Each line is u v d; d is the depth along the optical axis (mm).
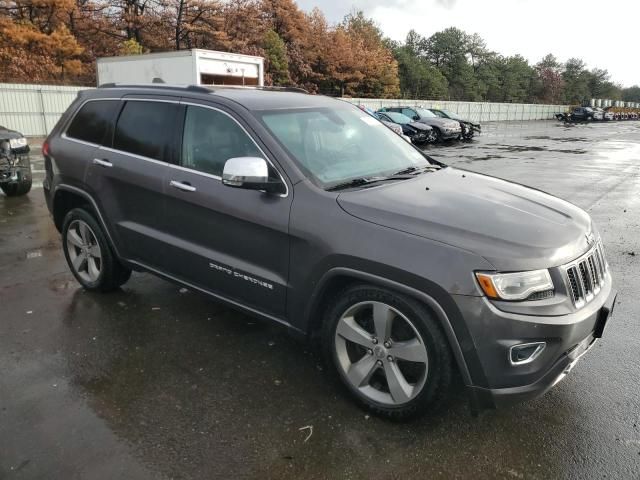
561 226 2922
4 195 8977
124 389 3242
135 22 37938
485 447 2775
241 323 4164
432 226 2740
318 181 3186
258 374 3438
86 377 3367
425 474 2578
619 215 8289
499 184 3641
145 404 3094
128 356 3639
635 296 4887
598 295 2918
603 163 15438
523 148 21016
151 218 3936
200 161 3621
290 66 44625
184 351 3719
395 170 3688
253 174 3066
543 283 2576
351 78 50531
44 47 31297
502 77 96625
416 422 2965
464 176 3789
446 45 86750
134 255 4176
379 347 2916
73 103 4684
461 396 3223
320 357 3668
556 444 2805
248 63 18797
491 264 2543
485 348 2557
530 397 2625
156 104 3959
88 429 2855
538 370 2586
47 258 5668
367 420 2980
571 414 3066
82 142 4438
